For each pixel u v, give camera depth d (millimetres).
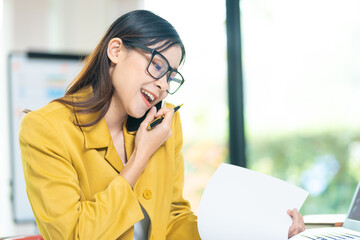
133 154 1164
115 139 1250
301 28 3105
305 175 3197
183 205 1407
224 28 2924
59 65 2656
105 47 1171
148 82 1129
